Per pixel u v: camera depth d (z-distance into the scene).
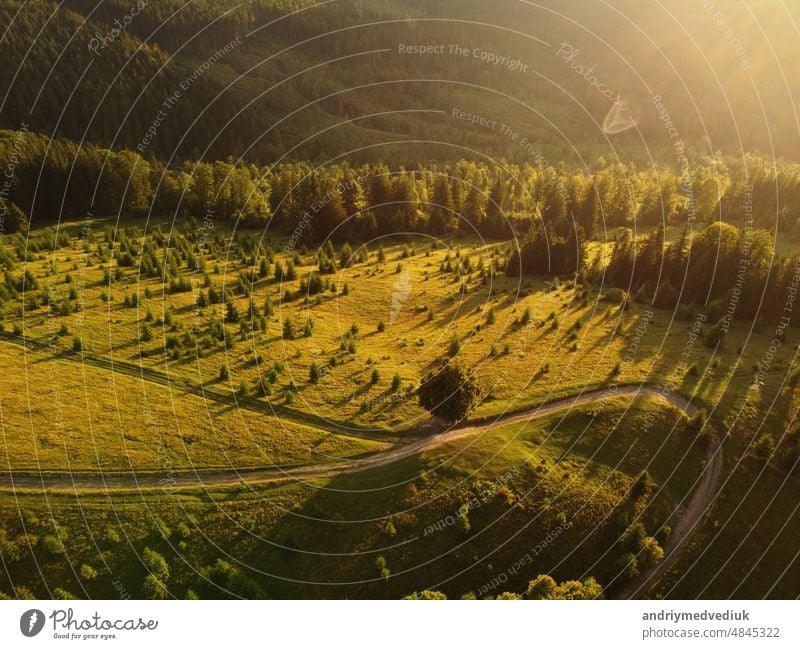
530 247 111.00
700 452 56.44
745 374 68.38
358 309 90.50
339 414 60.06
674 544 48.16
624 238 107.12
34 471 47.84
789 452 55.25
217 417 57.53
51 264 90.75
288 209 133.88
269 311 83.44
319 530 45.59
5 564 40.88
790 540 50.09
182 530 44.44
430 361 72.75
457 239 138.75
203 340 71.62
